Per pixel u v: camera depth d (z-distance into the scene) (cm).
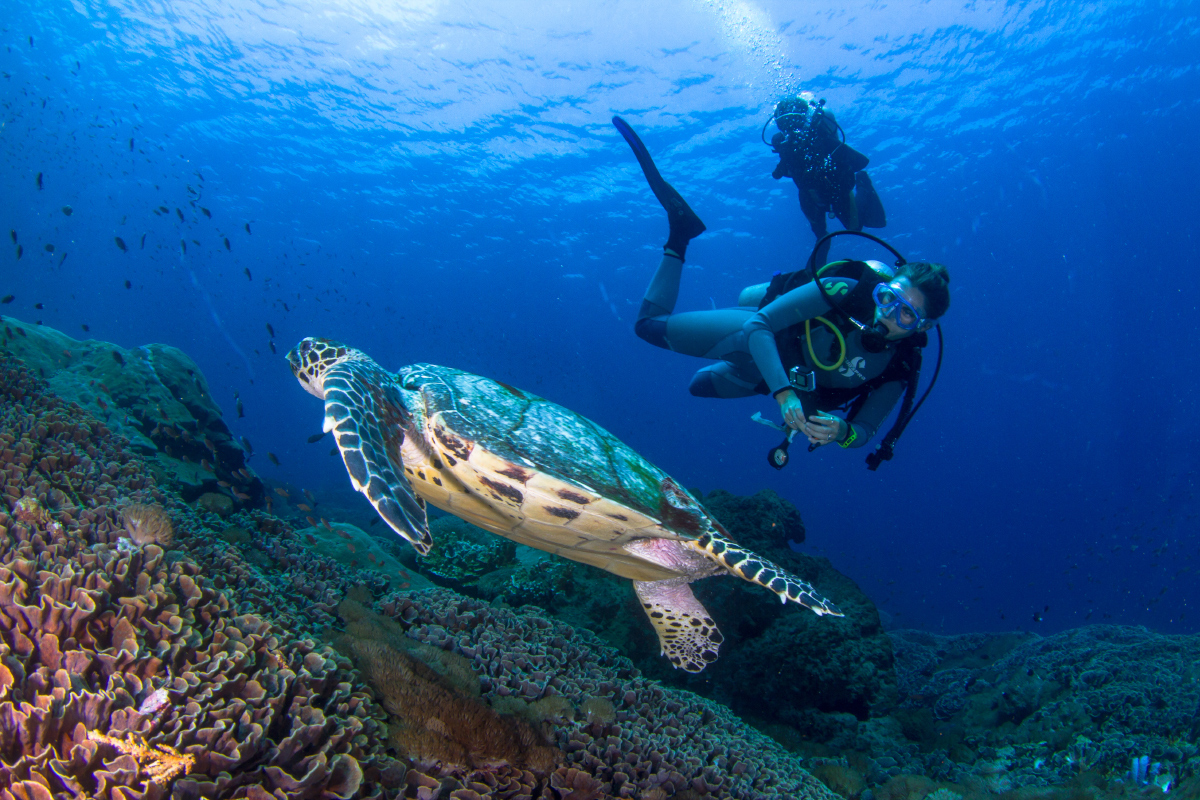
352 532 630
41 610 151
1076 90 2605
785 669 677
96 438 399
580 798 218
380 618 304
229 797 133
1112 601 3212
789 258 4341
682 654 445
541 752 220
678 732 316
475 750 202
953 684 952
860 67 2331
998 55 2306
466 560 806
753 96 2562
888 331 377
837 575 835
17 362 458
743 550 344
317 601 332
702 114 2692
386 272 5153
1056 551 6322
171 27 2538
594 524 312
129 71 2897
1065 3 2084
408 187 3656
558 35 2375
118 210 4684
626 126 537
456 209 3881
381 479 236
